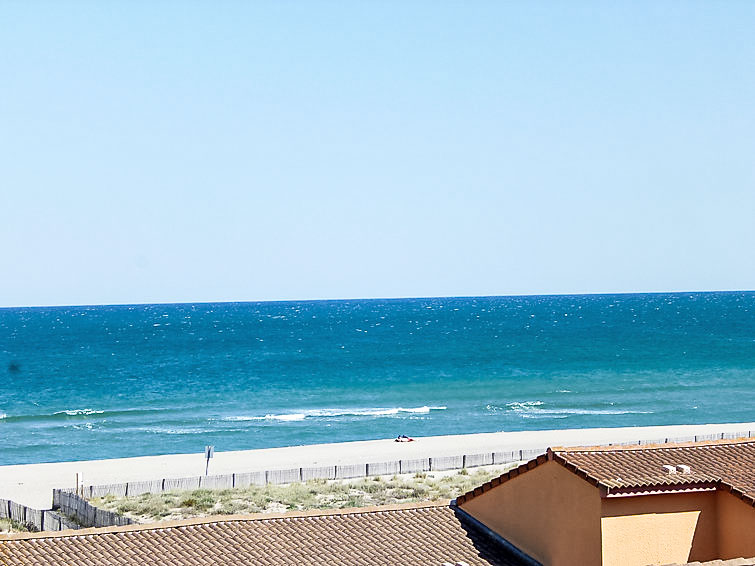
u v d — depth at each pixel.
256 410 98.12
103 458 71.94
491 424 86.19
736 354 147.88
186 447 76.19
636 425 84.50
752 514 20.67
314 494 48.06
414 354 156.00
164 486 48.91
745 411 92.00
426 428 84.62
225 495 47.62
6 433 84.62
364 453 66.38
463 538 24.30
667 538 21.22
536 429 83.00
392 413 94.50
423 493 47.94
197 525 24.34
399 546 23.75
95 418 93.56
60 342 198.75
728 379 118.00
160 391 114.19
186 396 109.56
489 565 22.92
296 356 156.50
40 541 22.89
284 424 88.06
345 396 108.19
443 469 55.09
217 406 101.44
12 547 22.41
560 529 22.08
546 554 22.52
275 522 24.73
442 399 104.50
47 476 58.88
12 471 60.97
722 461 22.78
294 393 111.19
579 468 21.36
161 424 88.75
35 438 81.75
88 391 115.06
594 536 20.91
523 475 23.45
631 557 20.91
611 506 20.84
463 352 158.00
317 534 24.22
